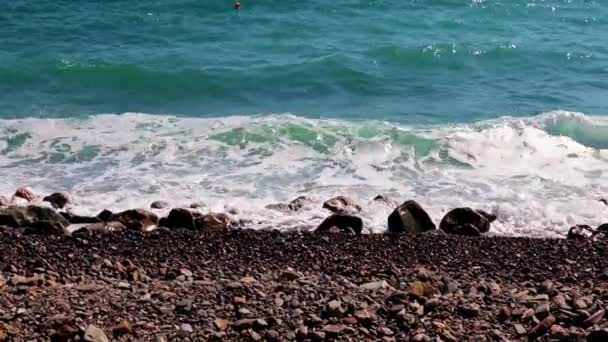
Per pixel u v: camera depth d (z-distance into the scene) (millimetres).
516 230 10586
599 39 24391
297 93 18984
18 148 14133
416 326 6863
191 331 6816
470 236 10000
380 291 7637
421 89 19250
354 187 12266
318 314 7094
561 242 9703
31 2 28875
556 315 7055
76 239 9539
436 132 14812
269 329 6836
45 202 11320
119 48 23188
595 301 7328
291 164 13297
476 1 29328
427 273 8297
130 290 7773
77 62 20906
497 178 12734
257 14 27547
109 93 18984
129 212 10414
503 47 22328
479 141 14289
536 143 14352
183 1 29109
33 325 6836
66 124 15633
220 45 23547
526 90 19156
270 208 11180
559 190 12188
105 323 6918
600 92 19000
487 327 6887
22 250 9133
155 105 18172
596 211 11242
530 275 8461
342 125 15281
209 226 10328
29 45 23266
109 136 14758
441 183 12508
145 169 13055
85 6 28516
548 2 29453
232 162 13367
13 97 18375
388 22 26484
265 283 7898
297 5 28750
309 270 8695
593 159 13703
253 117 16328
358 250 9398
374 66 20891
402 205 10508
